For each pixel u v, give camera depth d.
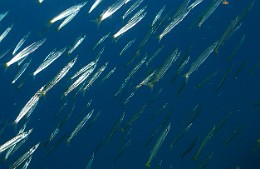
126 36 20.70
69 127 17.66
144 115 17.05
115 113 18.78
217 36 22.91
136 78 16.33
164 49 21.16
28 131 6.13
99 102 18.94
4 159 6.38
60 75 6.53
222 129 15.12
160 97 17.80
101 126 18.44
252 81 19.00
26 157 6.04
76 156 17.03
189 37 22.20
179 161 13.99
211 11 6.31
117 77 19.17
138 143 15.74
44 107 19.50
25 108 6.37
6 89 21.70
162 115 16.81
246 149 13.35
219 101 18.00
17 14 24.47
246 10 5.91
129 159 15.07
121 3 6.99
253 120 15.80
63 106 7.61
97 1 7.34
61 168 16.56
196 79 19.25
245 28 22.81
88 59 19.86
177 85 18.22
